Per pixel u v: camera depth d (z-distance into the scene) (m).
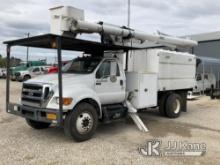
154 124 8.07
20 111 6.17
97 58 6.99
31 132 6.69
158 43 9.07
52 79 6.12
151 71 8.53
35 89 5.97
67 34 6.46
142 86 7.64
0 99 12.59
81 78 6.27
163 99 9.15
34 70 27.16
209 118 9.20
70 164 4.58
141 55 8.69
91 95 6.16
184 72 9.71
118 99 7.19
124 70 7.66
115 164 4.62
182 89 9.80
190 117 9.39
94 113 6.16
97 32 6.79
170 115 9.09
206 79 17.69
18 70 26.80
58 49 5.43
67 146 5.60
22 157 4.87
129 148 5.54
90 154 5.11
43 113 5.71
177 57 9.30
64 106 5.57
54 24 6.55
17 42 6.35
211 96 15.42
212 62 17.75
